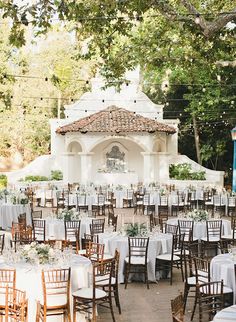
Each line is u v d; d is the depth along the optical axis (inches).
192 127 1455.5
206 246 553.6
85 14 467.5
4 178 1270.9
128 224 525.7
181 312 257.0
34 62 1552.7
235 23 586.6
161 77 1280.8
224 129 1398.9
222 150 1413.6
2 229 776.3
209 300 374.9
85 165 1163.3
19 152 1641.2
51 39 1606.8
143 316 381.1
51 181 1186.0
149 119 1218.0
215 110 1264.8
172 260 476.4
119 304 391.5
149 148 1159.6
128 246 477.4
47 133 1551.4
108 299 374.6
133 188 1063.6
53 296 351.6
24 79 1507.1
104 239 497.0
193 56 717.3
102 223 583.8
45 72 1542.8
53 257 381.1
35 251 382.9
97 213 905.5
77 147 1229.1
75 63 1590.8
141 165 1219.2
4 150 1646.2
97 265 362.6
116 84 734.5
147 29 791.7
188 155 1534.2
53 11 438.3
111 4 444.1
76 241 520.7
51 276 356.5
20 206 773.3
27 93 1502.2
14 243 538.6
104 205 906.1
